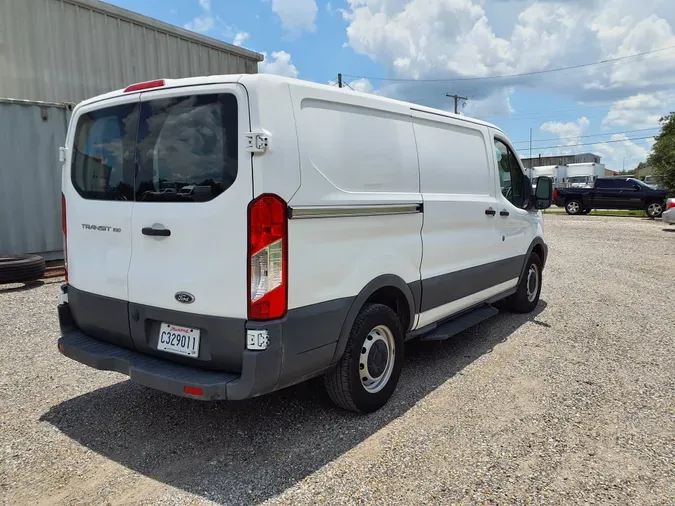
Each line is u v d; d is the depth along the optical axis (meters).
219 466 2.88
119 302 3.21
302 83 2.92
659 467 2.88
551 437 3.21
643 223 20.03
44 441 3.14
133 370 2.92
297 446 3.10
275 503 2.54
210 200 2.75
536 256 6.25
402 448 3.07
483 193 4.91
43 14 9.14
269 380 2.73
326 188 3.01
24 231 8.09
